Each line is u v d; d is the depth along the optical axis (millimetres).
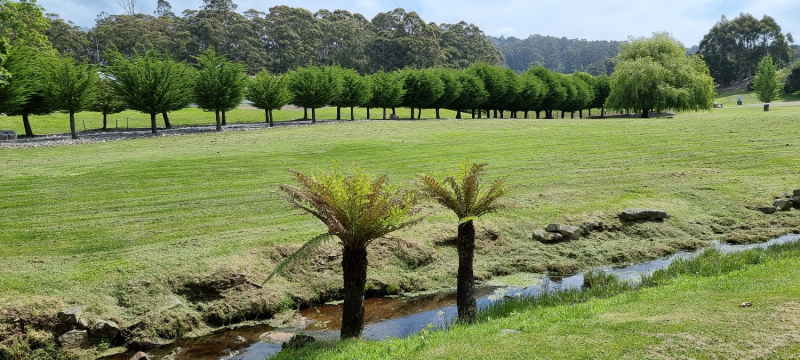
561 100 64438
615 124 37750
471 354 5527
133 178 18016
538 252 12680
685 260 10961
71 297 8594
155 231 12195
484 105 59500
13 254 10328
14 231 11938
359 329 7637
